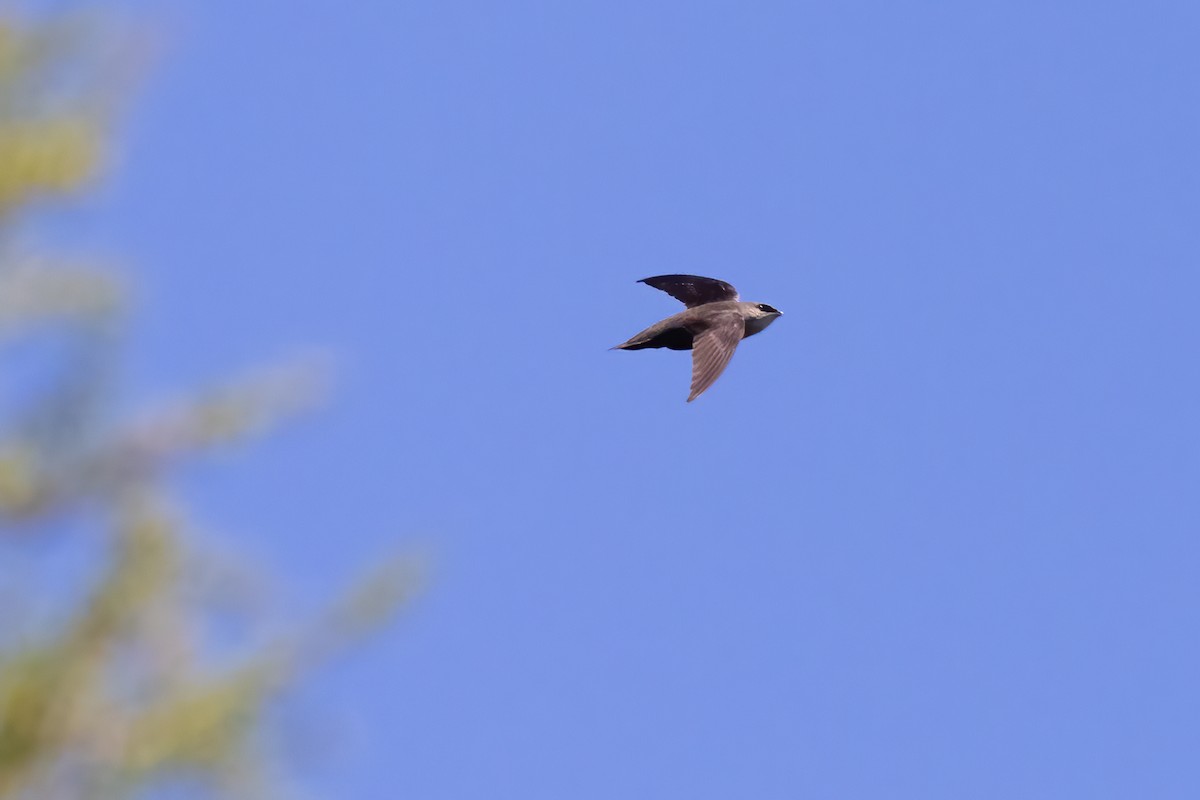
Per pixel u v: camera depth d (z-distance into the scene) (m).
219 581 11.54
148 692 11.33
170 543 11.41
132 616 11.30
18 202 13.84
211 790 11.29
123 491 12.12
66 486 12.17
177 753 11.12
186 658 11.41
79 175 14.04
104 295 13.07
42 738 11.00
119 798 11.07
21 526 12.05
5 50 14.46
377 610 11.28
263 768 11.32
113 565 11.33
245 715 11.20
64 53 14.70
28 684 10.98
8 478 11.91
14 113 14.41
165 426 12.23
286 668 11.24
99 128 14.25
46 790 11.09
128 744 11.11
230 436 12.30
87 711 11.16
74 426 12.24
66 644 11.22
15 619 11.33
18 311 13.02
